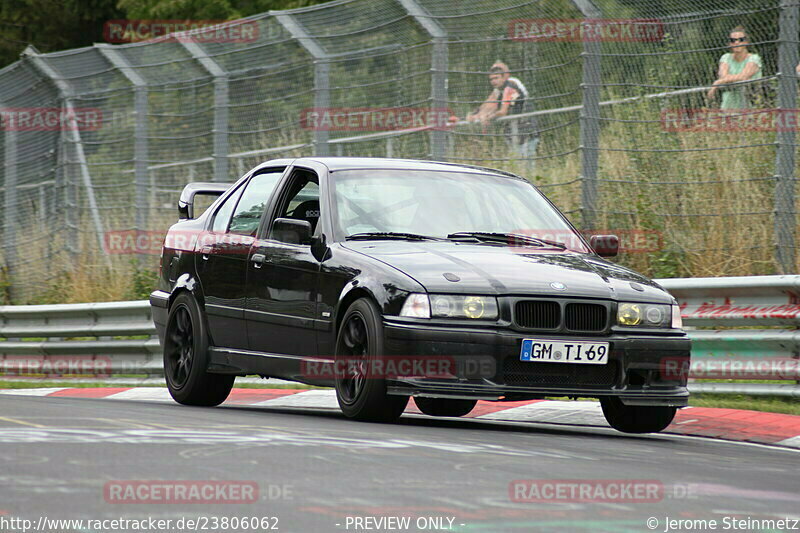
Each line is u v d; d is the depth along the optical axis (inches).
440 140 1660.9
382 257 987.9
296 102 1806.1
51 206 2229.3
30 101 2233.0
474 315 932.6
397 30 1700.3
